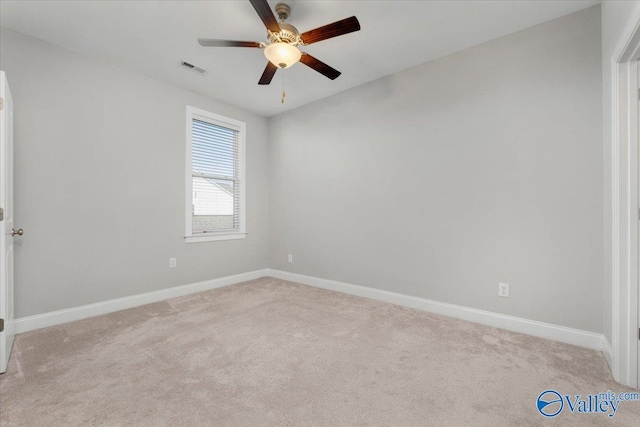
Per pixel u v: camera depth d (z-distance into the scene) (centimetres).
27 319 236
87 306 268
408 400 150
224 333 232
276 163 430
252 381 166
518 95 235
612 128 176
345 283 350
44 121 246
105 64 282
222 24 229
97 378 168
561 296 219
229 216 400
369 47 260
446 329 240
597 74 205
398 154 304
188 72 305
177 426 132
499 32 238
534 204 229
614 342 170
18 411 140
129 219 298
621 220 168
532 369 179
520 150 235
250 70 301
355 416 139
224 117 385
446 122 272
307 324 250
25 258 236
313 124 383
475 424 134
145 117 310
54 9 210
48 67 249
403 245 301
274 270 433
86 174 270
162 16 219
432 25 229
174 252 334
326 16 219
